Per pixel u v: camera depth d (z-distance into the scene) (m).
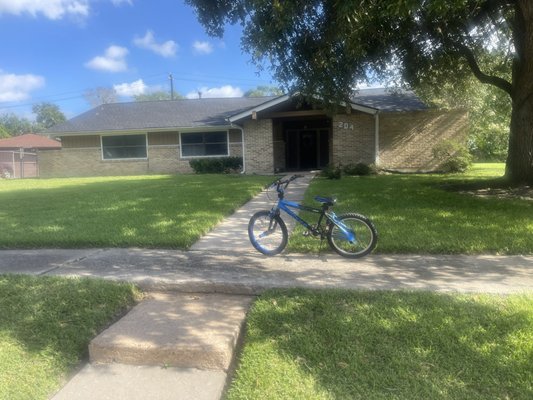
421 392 2.65
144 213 8.11
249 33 8.84
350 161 17.61
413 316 3.47
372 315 3.52
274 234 5.56
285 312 3.67
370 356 3.02
